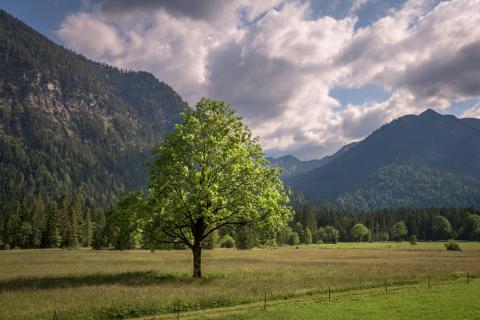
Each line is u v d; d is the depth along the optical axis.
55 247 137.88
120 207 39.06
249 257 77.06
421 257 75.00
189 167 37.69
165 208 35.78
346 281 36.38
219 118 40.88
